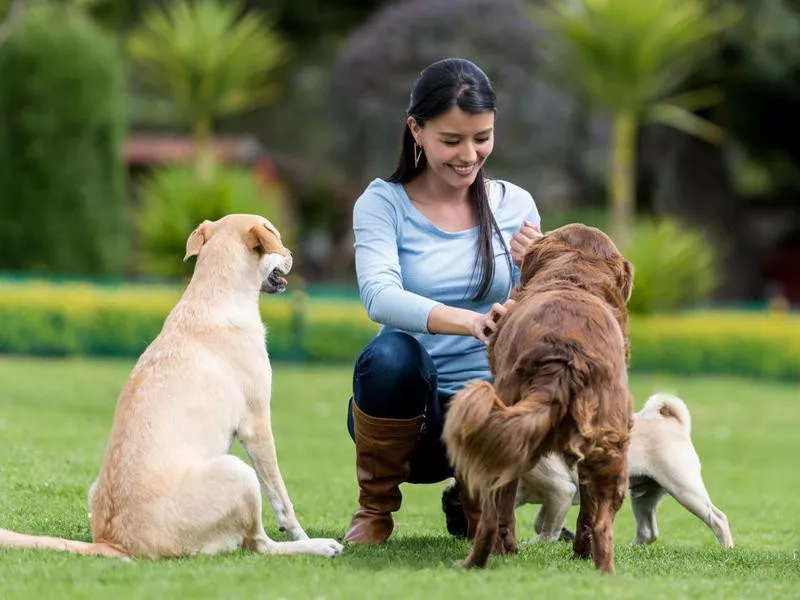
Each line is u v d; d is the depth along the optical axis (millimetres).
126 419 5875
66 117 23297
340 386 17797
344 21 39125
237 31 27016
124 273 26828
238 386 6184
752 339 21531
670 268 22016
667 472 7480
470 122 6297
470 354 6816
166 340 6176
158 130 39281
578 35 22938
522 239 6621
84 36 23531
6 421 11781
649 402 7727
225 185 22594
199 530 5688
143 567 5352
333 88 30281
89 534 6688
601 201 29672
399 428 6543
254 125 39500
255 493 5805
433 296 6660
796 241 37125
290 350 21438
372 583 5168
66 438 10789
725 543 7418
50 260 23438
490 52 28953
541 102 28719
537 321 5523
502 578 5324
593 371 5344
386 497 6691
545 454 5453
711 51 29281
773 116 32750
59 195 23391
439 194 6727
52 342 20641
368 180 29500
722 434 14680
